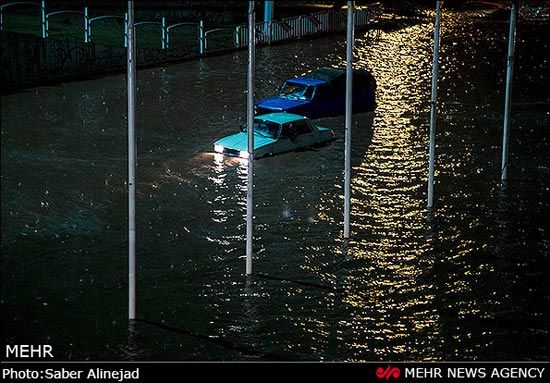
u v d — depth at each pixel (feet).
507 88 189.47
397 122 249.55
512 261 144.66
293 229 156.76
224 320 120.67
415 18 517.14
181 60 334.44
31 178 174.60
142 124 228.63
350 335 117.50
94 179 177.58
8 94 253.03
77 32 332.39
